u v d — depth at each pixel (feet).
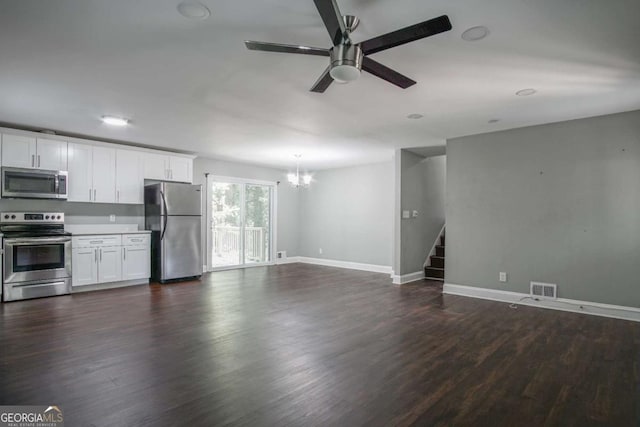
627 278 12.78
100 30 7.30
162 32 7.41
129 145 18.63
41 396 7.04
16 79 9.85
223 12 6.66
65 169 16.30
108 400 6.91
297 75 9.60
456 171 16.96
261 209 26.78
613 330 11.47
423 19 6.95
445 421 6.33
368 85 10.21
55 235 15.80
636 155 12.64
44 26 7.13
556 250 14.25
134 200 18.70
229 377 7.97
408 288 18.30
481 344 10.19
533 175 14.82
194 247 20.15
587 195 13.58
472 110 12.65
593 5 6.39
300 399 7.05
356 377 8.04
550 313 13.53
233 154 21.50
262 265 26.53
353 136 16.70
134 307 13.94
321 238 27.45
